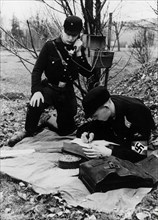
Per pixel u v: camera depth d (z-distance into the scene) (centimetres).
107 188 331
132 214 307
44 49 430
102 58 436
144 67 742
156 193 337
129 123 396
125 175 331
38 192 337
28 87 837
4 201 336
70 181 348
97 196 322
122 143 394
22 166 383
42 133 486
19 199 337
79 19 413
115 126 388
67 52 425
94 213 308
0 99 713
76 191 335
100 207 313
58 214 309
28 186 347
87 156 376
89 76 452
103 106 364
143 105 376
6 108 647
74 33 413
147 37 899
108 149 363
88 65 444
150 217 305
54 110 593
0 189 354
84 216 306
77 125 528
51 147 436
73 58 428
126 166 344
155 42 909
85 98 365
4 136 515
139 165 363
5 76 895
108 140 407
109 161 343
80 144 390
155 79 655
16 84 852
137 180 337
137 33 898
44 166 383
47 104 444
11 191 350
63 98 446
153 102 584
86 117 374
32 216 314
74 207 316
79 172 353
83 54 436
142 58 901
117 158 350
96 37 431
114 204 316
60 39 426
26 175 363
